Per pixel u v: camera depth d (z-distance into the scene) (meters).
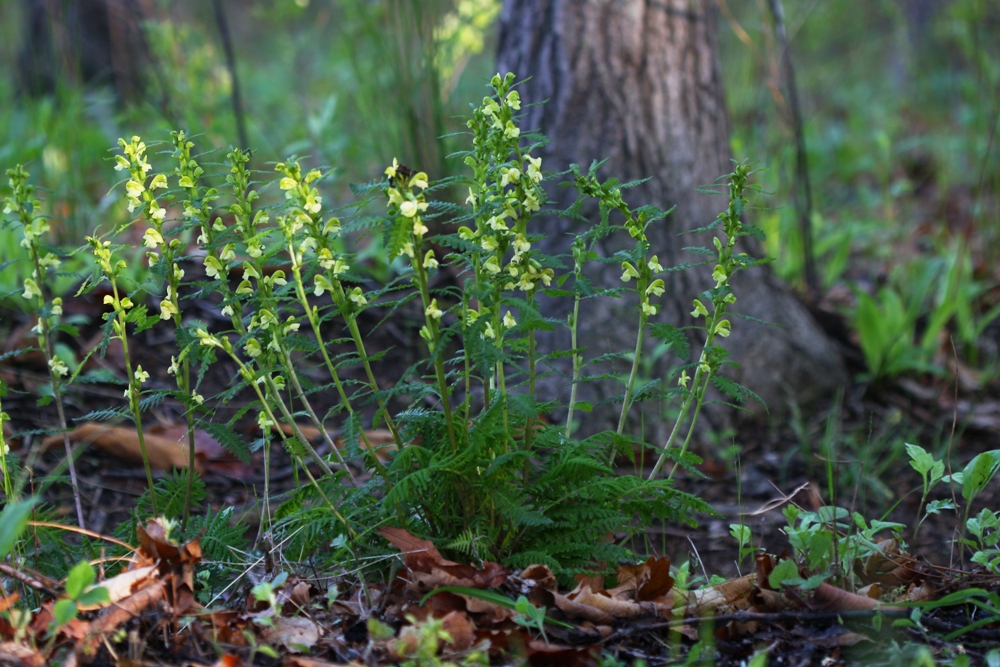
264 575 2.05
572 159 3.56
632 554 2.00
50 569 2.10
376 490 2.10
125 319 2.02
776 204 4.86
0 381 2.09
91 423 3.17
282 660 1.76
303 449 2.12
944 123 7.16
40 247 1.96
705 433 3.50
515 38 3.69
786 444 3.56
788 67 4.38
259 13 6.60
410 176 1.77
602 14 3.52
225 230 1.96
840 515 2.13
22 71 6.33
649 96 3.56
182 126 4.89
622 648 1.84
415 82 4.17
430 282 4.07
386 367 3.78
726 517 3.04
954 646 1.84
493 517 2.02
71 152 4.55
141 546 1.86
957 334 4.54
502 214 1.89
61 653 1.69
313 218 1.84
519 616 1.80
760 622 1.93
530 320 1.84
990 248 5.12
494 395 2.06
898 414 3.66
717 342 3.62
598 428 3.38
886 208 5.66
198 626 1.82
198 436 3.22
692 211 3.63
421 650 1.63
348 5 4.65
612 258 2.03
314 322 1.91
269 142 5.40
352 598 2.00
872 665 1.79
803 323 3.96
